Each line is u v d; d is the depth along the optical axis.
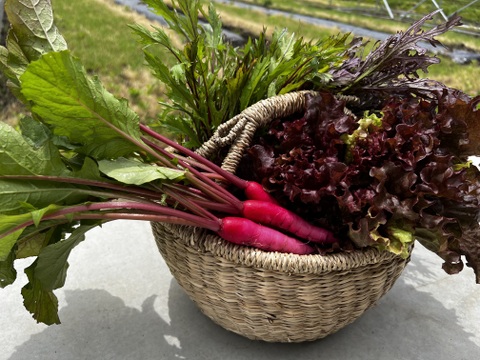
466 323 1.47
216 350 1.36
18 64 1.14
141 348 1.36
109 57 3.68
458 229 1.16
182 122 1.39
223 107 1.39
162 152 1.18
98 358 1.33
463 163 1.21
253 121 1.21
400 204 1.10
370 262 1.12
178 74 1.31
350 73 1.44
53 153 1.07
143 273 1.62
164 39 1.36
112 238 1.76
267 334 1.24
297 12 6.79
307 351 1.36
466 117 1.19
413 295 1.58
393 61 1.36
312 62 1.34
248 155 1.30
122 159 1.14
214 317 1.29
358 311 1.24
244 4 6.69
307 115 1.27
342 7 7.80
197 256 1.17
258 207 1.19
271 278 1.10
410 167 1.13
